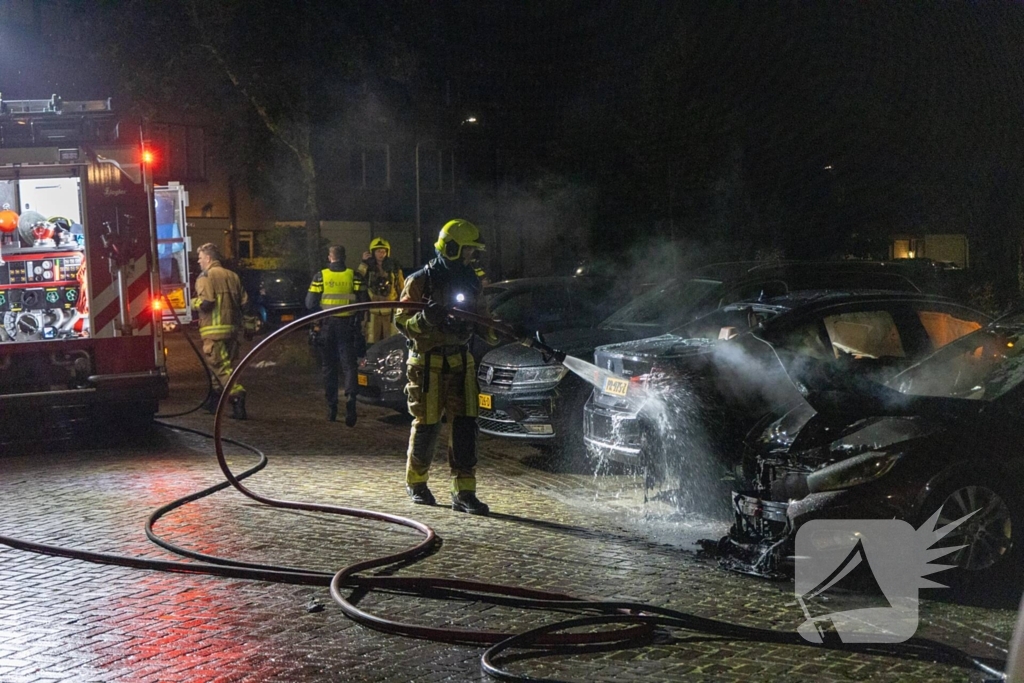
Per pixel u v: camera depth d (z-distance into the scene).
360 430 11.21
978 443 5.63
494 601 5.45
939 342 7.34
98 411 10.55
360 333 11.54
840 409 6.14
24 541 6.58
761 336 7.06
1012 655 2.58
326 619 5.20
